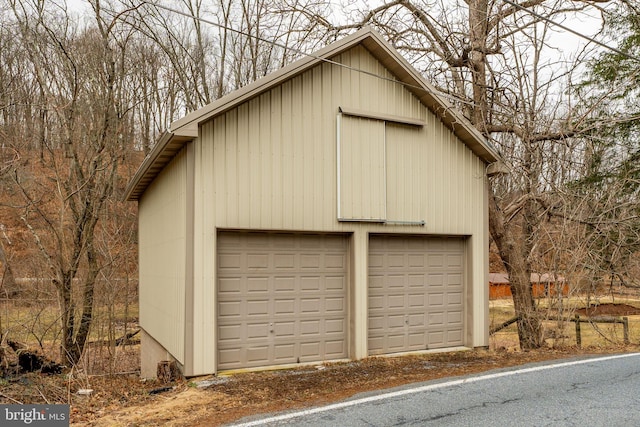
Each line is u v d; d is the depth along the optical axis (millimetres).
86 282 12461
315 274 8414
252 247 7922
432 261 9555
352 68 8203
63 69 15070
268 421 4973
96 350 11945
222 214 7527
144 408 5691
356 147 8664
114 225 16578
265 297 7969
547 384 6402
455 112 9258
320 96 8406
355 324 8500
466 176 9812
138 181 11016
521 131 11836
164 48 17672
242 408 5543
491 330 11633
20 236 15844
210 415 5305
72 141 13484
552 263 10508
